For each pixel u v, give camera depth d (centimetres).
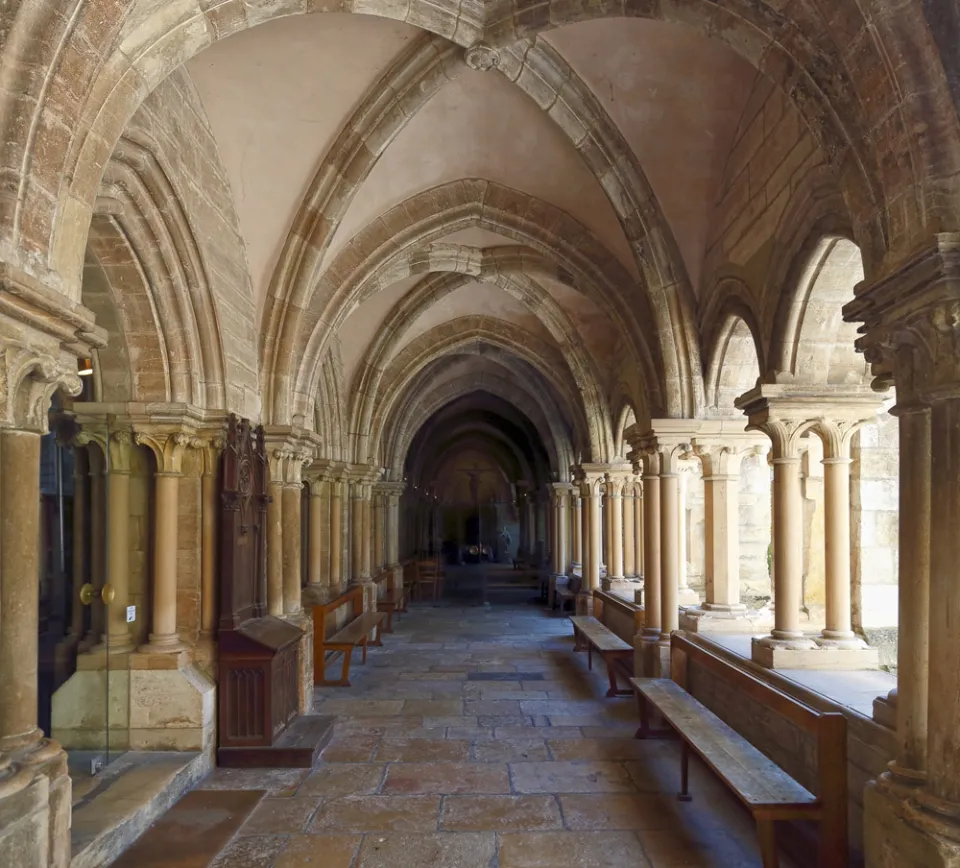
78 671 548
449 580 2286
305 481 1152
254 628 619
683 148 657
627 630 1040
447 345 1373
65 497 557
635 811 500
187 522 595
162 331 568
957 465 299
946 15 292
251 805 507
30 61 294
